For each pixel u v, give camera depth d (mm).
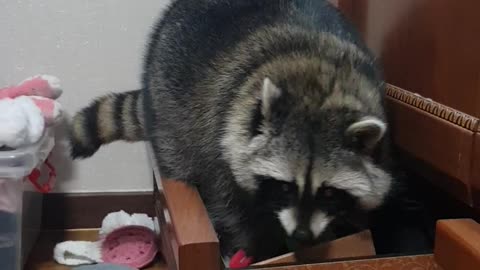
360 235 589
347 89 578
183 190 614
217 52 628
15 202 693
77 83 891
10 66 878
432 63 558
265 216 617
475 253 449
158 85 680
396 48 630
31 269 802
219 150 601
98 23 873
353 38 643
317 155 548
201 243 476
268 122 561
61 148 896
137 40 884
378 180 587
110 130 851
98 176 919
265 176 570
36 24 865
